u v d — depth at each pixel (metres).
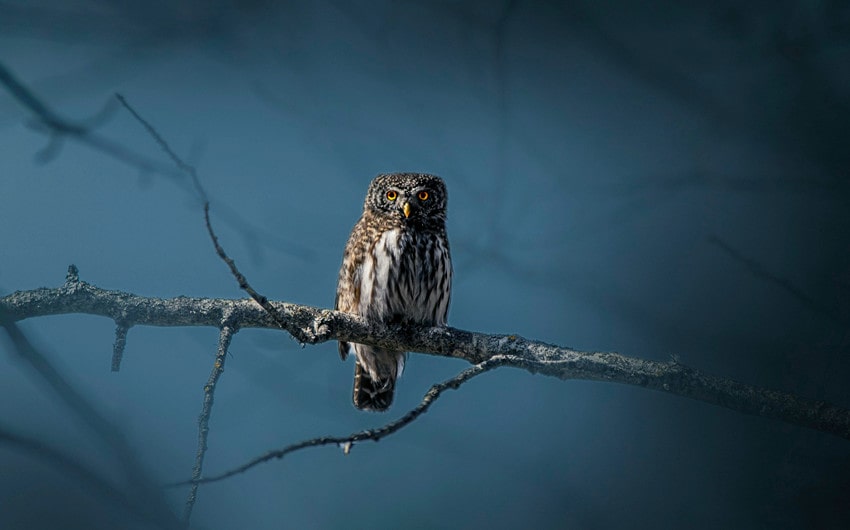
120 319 8.93
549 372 8.94
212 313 9.02
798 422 8.43
